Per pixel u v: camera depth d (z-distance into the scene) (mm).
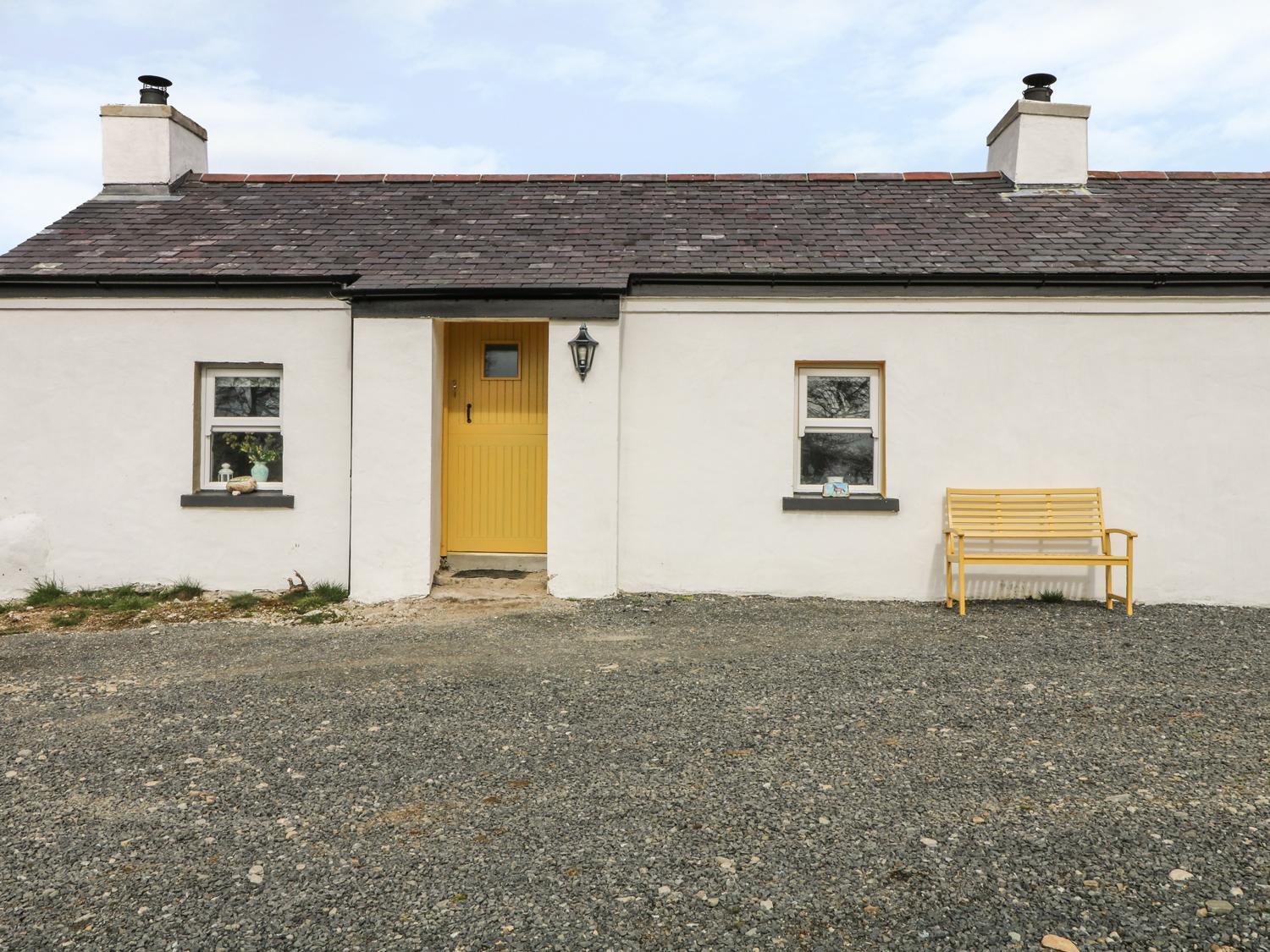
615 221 9945
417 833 3779
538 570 9188
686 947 2979
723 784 4246
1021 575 8789
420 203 10555
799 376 8969
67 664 6461
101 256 9141
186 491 8914
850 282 8641
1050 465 8734
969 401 8750
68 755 4672
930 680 5945
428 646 6938
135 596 8648
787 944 2990
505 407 9258
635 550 8844
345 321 8906
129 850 3646
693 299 8773
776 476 8805
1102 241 9250
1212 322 8641
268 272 8750
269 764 4535
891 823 3822
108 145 10867
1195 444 8672
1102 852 3541
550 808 4004
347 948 2979
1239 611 8359
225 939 3025
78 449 8875
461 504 9273
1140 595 8711
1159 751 4621
